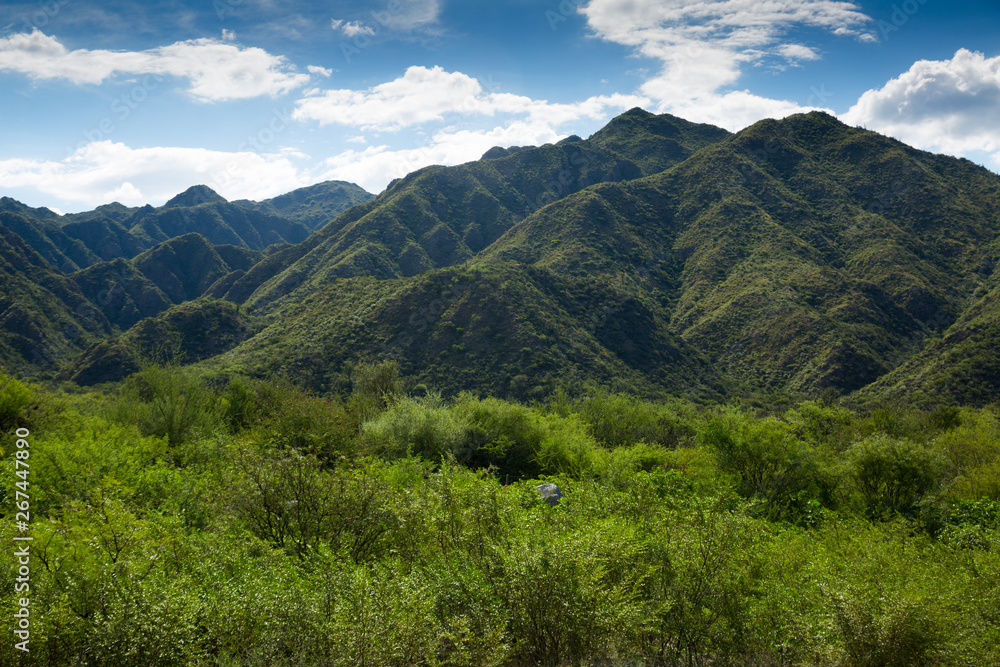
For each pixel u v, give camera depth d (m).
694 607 3.86
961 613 3.70
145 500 5.81
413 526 4.66
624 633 3.43
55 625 2.92
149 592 3.09
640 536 4.42
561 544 3.76
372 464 6.64
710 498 5.25
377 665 2.86
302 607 3.12
